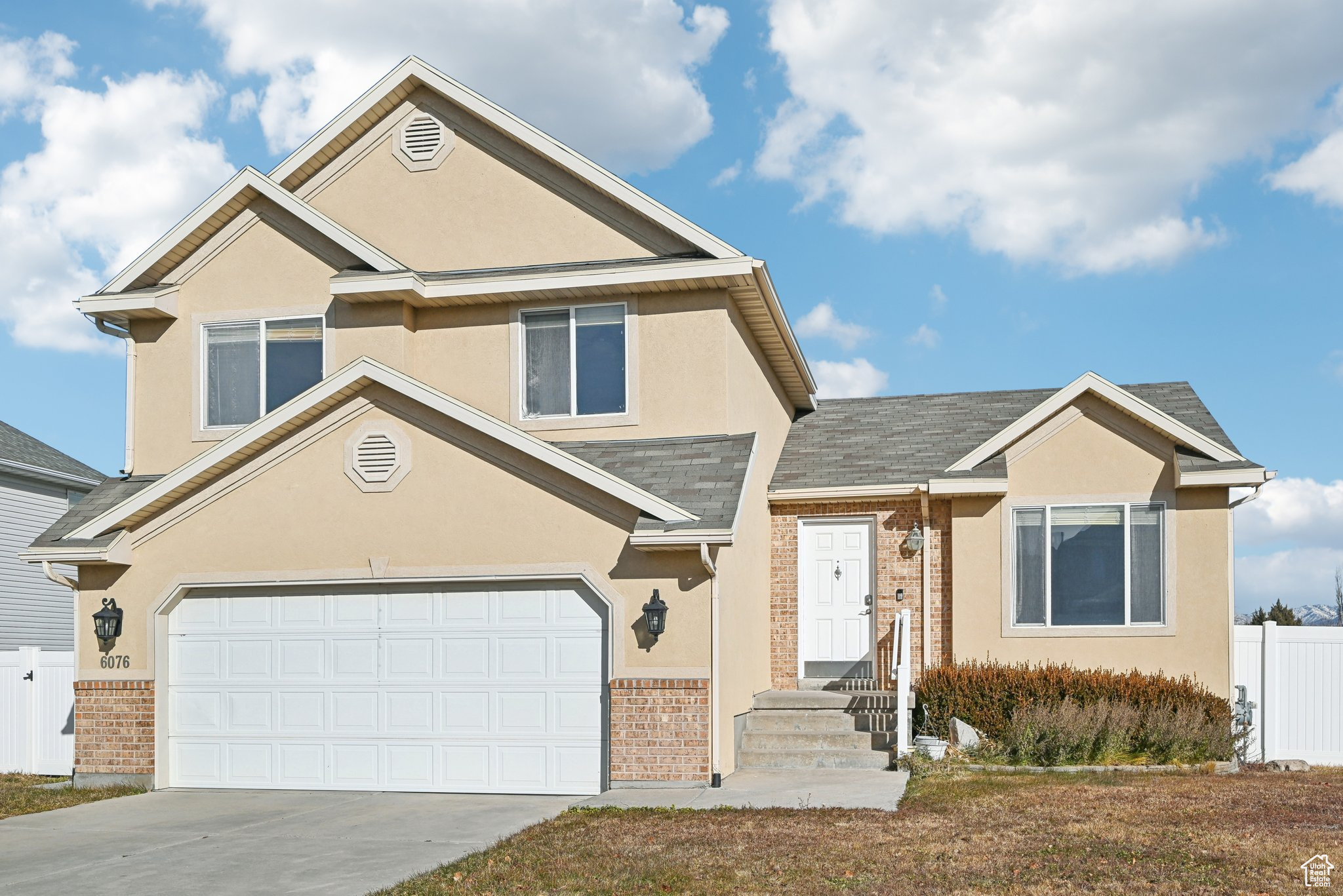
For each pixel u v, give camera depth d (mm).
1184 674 16844
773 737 15969
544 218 17031
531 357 16953
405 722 15117
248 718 15594
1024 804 12312
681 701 14117
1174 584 17000
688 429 16172
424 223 17422
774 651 18812
